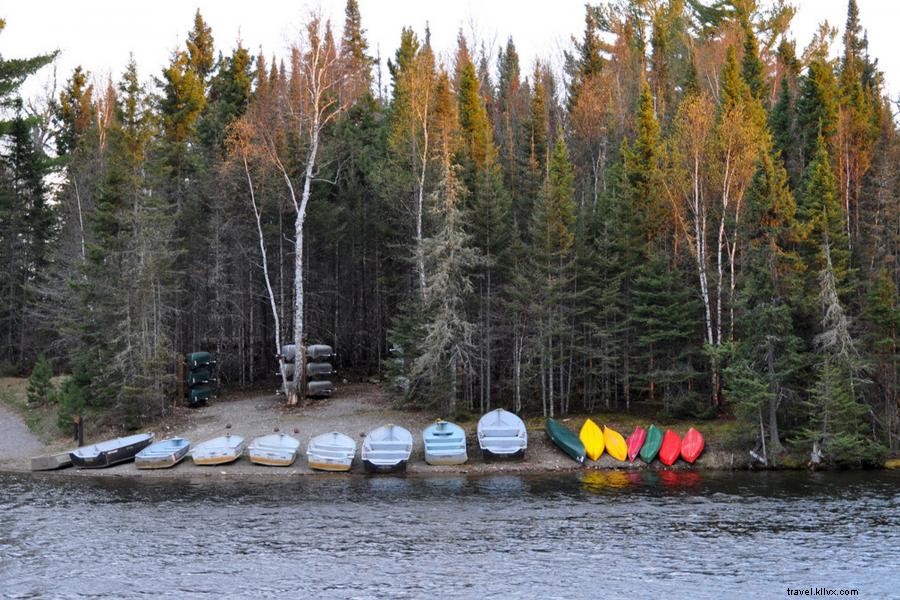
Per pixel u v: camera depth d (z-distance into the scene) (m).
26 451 40.03
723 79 49.34
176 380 45.72
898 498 28.81
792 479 32.72
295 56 47.28
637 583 19.73
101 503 28.86
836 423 34.09
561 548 22.78
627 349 42.22
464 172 46.00
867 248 41.12
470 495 29.97
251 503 28.77
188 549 22.97
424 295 41.53
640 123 45.50
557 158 43.66
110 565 21.55
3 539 24.09
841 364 34.91
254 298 56.03
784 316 34.94
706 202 42.47
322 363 47.41
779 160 40.97
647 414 41.72
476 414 42.16
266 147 45.69
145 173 45.69
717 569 20.73
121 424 41.38
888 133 47.47
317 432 39.19
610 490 30.73
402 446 35.50
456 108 51.75
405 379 42.41
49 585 20.02
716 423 39.22
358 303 57.72
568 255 42.59
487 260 41.22
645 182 44.44
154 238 42.44
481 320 43.25
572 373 44.69
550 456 36.72
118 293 41.75
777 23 65.50
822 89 47.03
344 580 20.17
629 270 42.28
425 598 18.84
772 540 23.36
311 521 26.06
